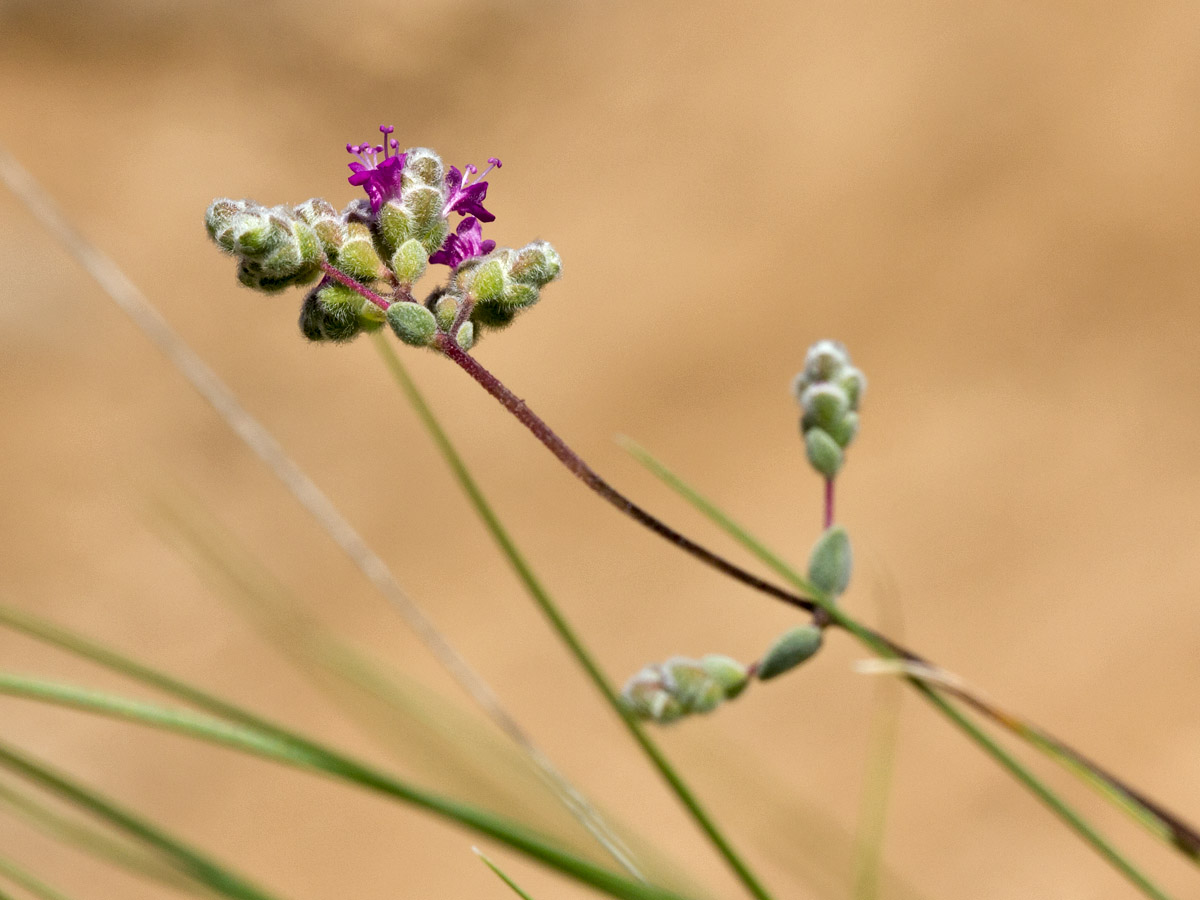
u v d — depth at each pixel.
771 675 0.38
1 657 0.97
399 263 0.36
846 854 0.44
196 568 0.47
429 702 0.43
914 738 0.76
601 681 0.38
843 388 0.38
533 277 0.37
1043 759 0.73
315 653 0.44
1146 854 0.67
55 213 0.42
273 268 0.36
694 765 0.46
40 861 0.78
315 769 0.36
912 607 0.85
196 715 0.36
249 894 0.37
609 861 0.41
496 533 0.39
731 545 0.94
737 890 0.67
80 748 0.89
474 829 0.36
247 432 0.41
